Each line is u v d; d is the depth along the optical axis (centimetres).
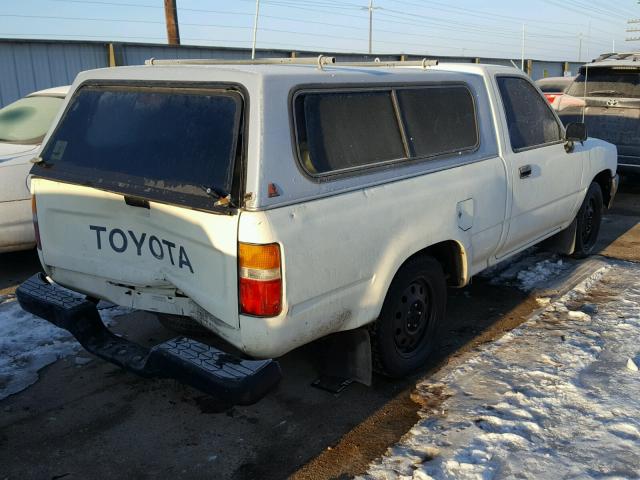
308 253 287
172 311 316
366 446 320
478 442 313
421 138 365
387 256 334
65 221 344
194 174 288
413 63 431
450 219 377
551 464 294
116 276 327
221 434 334
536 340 429
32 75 1279
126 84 335
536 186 472
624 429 318
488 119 427
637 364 384
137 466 309
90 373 399
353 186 314
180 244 294
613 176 627
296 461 311
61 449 322
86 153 338
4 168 546
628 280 549
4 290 547
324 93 309
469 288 543
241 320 279
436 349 421
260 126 275
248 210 269
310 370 399
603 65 862
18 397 371
